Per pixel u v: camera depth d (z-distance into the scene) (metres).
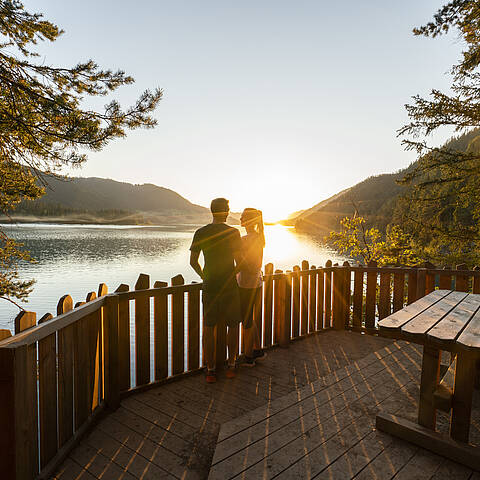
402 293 4.64
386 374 3.07
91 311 2.38
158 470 1.99
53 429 1.99
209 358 3.20
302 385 3.15
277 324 4.25
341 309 4.98
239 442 2.06
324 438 2.09
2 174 7.39
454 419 1.89
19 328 1.65
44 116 6.34
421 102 8.64
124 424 2.50
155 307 3.12
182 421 2.54
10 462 1.48
